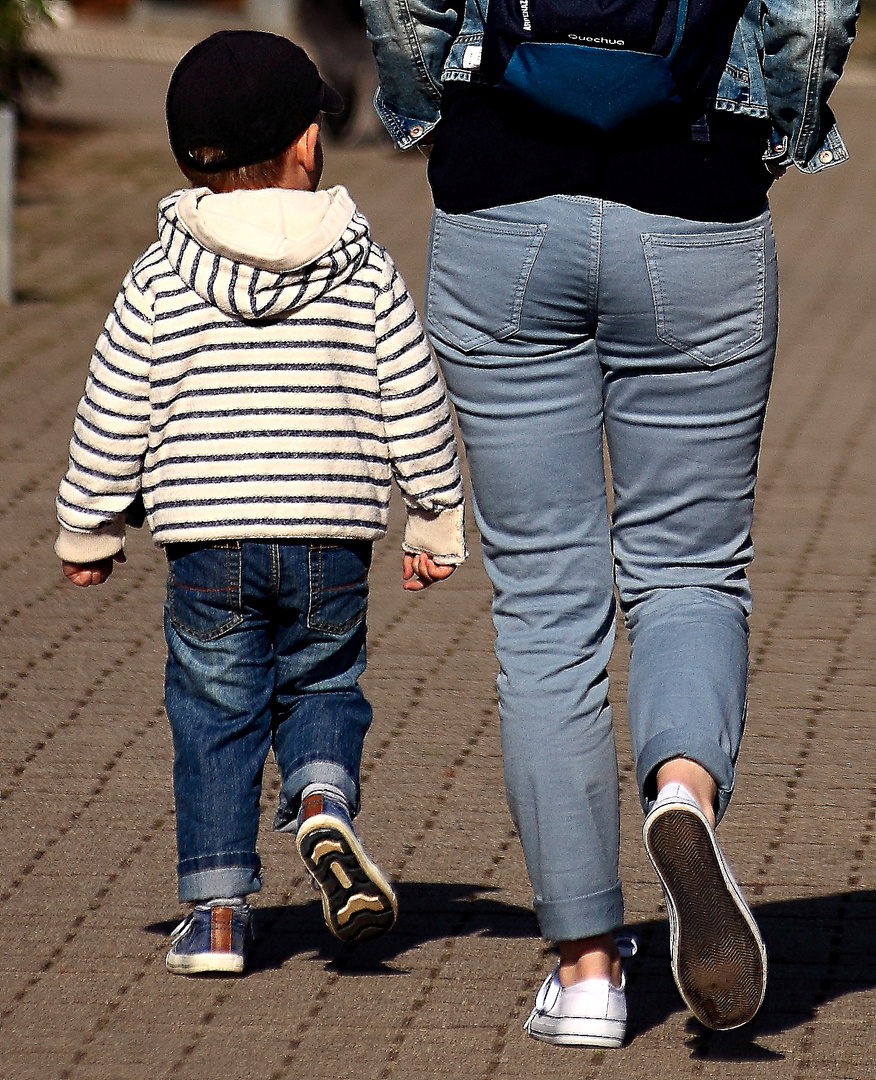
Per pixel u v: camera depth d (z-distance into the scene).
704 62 11.54
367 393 13.26
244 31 13.54
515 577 12.53
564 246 11.67
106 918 15.02
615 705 20.11
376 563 26.31
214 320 13.00
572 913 12.48
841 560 26.14
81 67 99.62
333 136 71.81
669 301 11.76
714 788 11.66
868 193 61.53
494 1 11.80
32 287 46.44
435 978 13.95
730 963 11.10
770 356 12.22
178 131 13.29
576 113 11.44
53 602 24.31
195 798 13.66
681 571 12.55
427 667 21.73
